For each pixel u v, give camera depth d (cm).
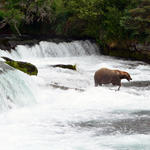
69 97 1195
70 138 781
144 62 2414
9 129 838
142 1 2398
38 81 1345
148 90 1391
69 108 1050
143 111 1027
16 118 931
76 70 1725
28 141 760
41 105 1089
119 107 1072
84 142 756
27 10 2698
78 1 2873
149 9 2330
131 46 2552
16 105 1048
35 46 2350
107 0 2766
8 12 2598
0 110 975
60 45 2503
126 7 2664
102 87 1370
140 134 812
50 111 1010
